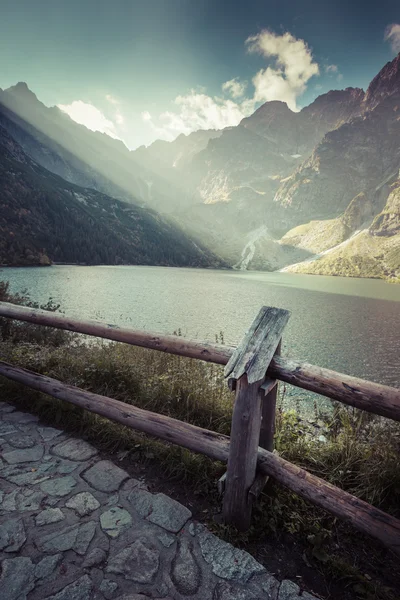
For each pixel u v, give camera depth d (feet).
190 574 5.28
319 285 252.83
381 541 5.05
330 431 10.46
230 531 6.12
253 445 6.08
